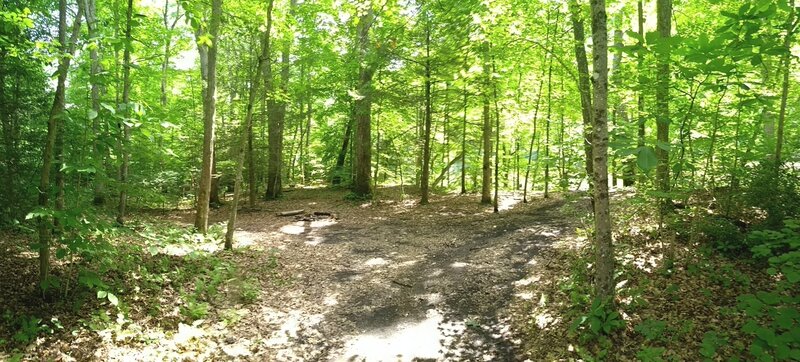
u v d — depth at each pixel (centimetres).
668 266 600
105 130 528
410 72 1467
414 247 1038
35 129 752
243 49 1661
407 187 2223
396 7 824
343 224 1377
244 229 1282
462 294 707
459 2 816
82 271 518
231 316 612
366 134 1838
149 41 1257
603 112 484
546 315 577
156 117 580
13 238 725
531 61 1366
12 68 688
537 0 1170
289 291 742
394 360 516
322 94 1764
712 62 382
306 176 2798
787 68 636
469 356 517
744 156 639
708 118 635
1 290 529
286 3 1425
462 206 1595
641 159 299
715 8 1018
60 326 482
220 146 1688
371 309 668
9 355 427
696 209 617
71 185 536
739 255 602
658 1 855
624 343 465
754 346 350
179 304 618
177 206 1795
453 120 1819
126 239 838
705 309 490
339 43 1477
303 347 550
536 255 873
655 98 748
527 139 2123
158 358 471
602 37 476
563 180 925
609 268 496
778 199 590
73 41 819
